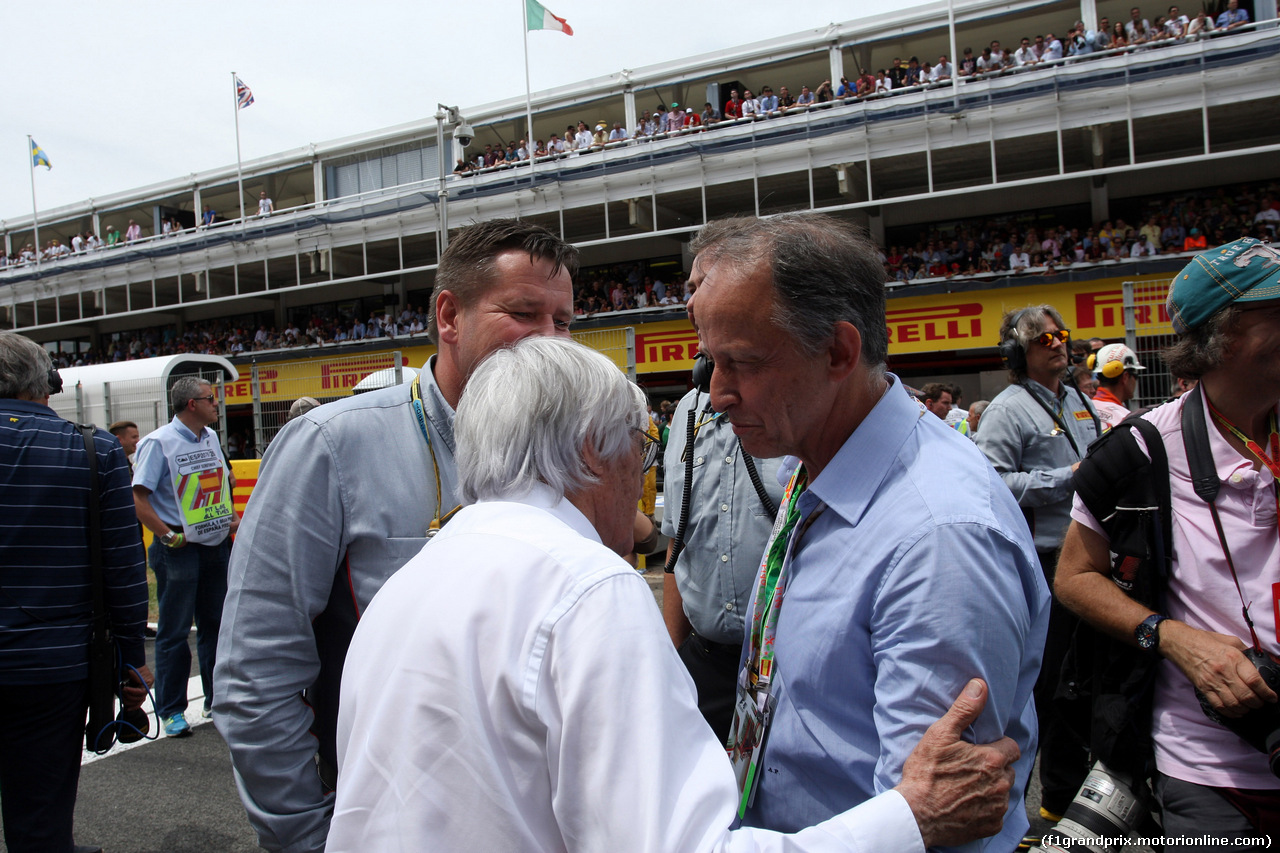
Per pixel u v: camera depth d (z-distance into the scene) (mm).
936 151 17141
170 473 4230
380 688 955
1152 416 1741
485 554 989
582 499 1150
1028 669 1207
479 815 865
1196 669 1521
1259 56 14180
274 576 1515
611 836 815
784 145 18047
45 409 2512
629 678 880
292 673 1510
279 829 1457
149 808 3307
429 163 25078
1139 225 16969
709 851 818
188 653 4195
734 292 1188
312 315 27359
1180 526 1655
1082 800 1689
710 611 2256
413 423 1675
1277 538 1558
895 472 1209
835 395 1257
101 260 26750
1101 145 15945
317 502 1555
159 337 30438
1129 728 1681
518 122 24156
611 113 23562
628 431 1183
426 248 24359
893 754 1058
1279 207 15672
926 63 20438
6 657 2275
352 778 926
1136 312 5574
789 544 1348
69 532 2402
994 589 1075
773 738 1297
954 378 17750
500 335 1645
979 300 16453
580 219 21922
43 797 2361
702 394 2338
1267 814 1522
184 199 29469
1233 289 1528
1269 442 1596
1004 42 19328
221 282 27281
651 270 23000
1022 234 18328
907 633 1076
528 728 891
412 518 1600
